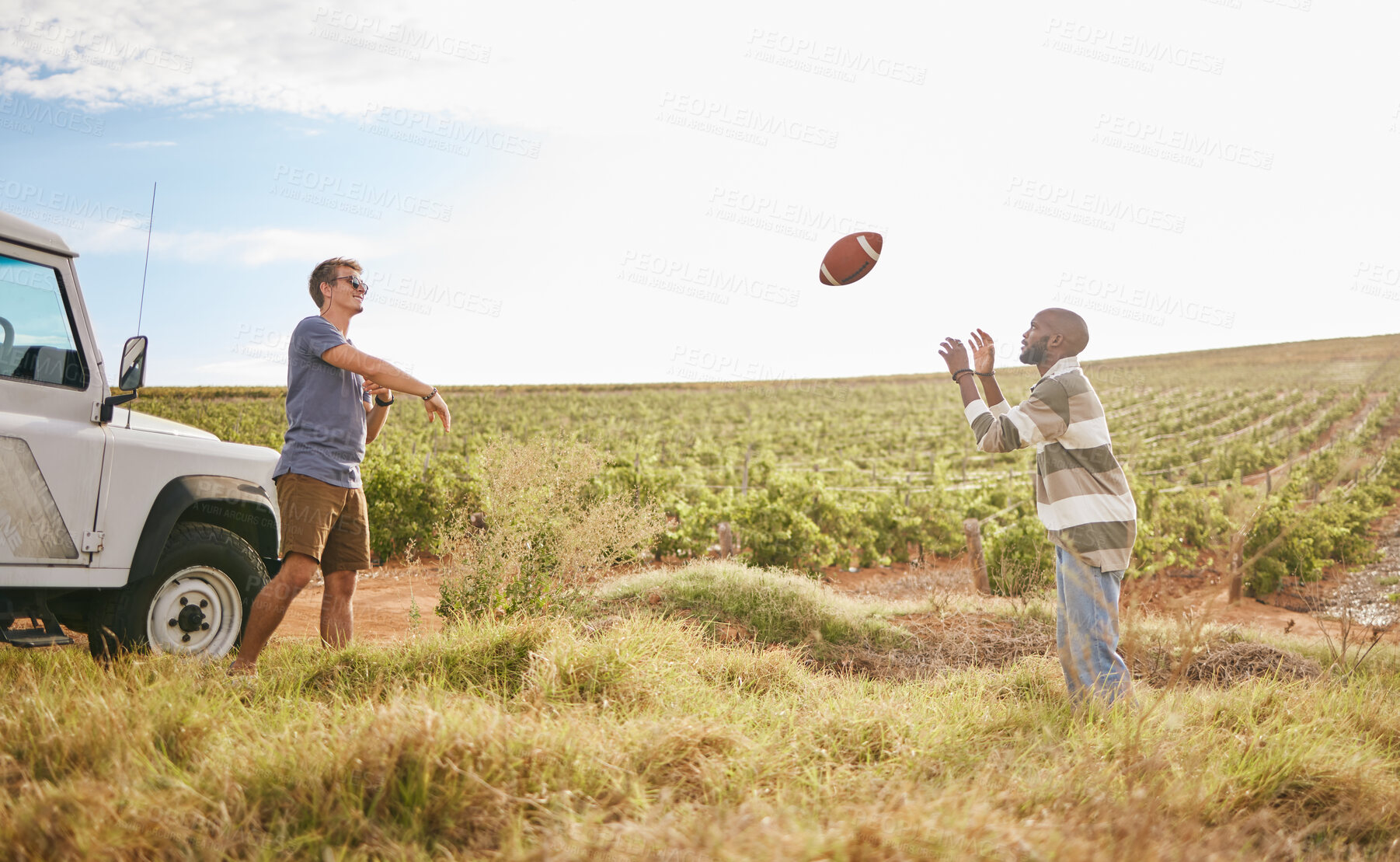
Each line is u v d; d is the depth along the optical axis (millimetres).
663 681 3160
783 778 2262
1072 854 1662
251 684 3014
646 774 2201
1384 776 2480
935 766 2420
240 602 3934
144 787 2006
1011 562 8617
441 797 2006
